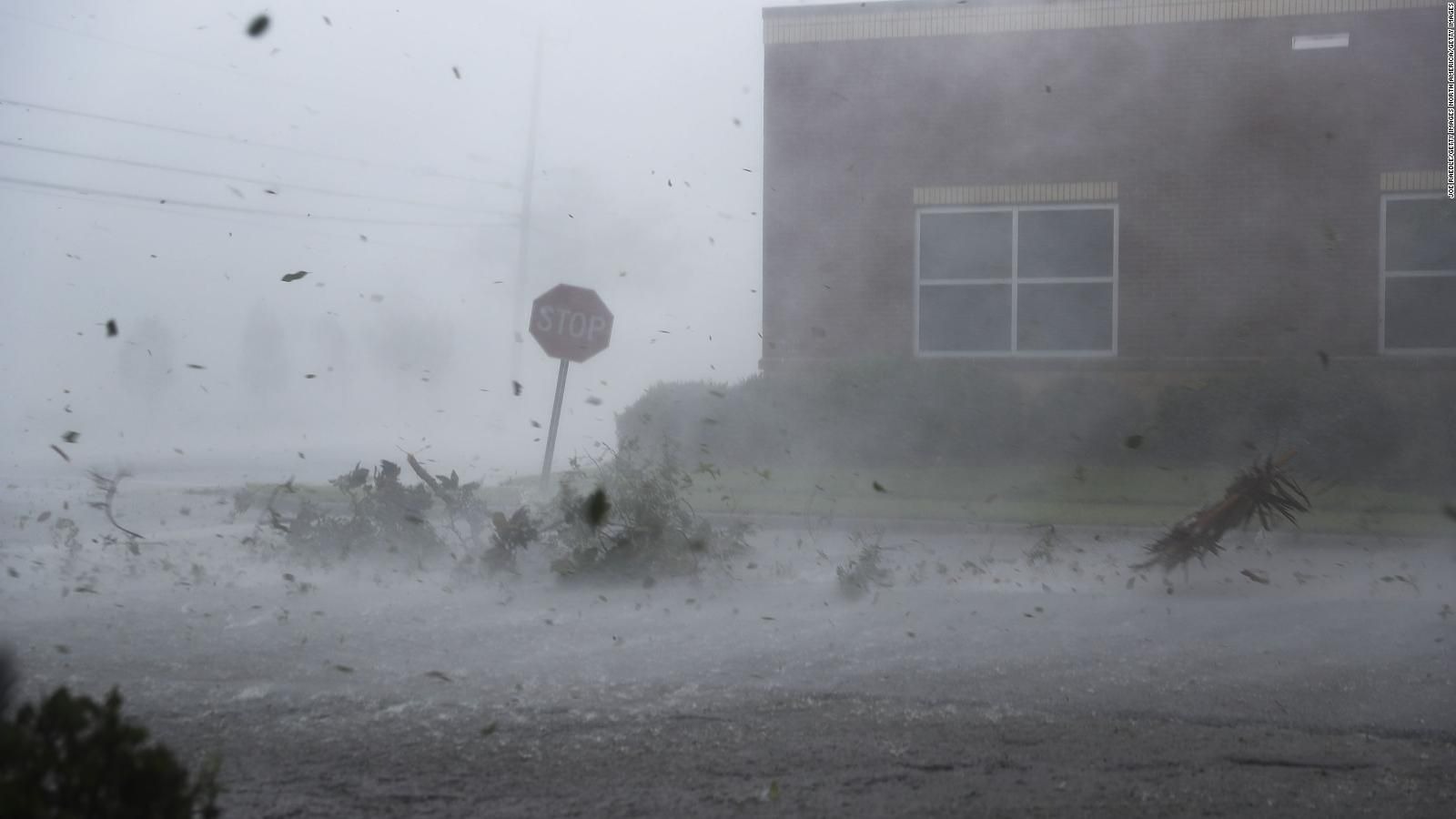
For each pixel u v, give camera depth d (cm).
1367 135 1652
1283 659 600
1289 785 427
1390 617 704
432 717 495
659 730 482
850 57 1795
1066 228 1748
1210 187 1697
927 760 450
